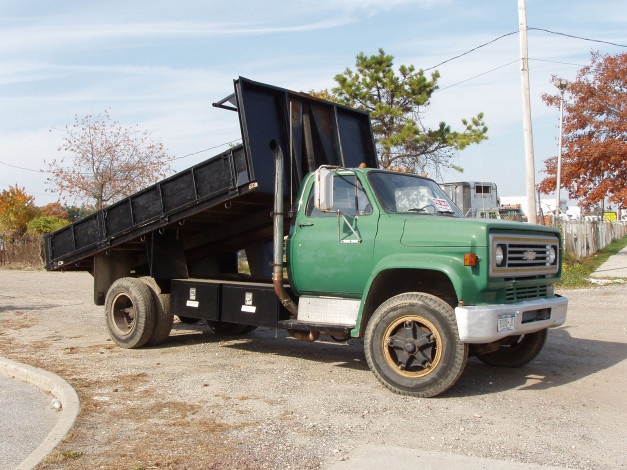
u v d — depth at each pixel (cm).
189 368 714
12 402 608
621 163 2559
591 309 1189
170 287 851
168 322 852
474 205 2589
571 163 2691
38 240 3044
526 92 1608
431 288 647
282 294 687
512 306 571
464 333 542
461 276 561
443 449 431
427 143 2570
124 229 877
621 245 3903
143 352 826
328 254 659
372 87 2503
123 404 557
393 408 535
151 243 862
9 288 1866
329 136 798
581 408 535
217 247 933
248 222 834
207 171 760
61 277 2375
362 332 622
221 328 967
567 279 1673
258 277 881
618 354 773
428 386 561
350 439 453
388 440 450
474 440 449
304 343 896
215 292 775
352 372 689
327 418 507
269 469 396
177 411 533
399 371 583
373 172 665
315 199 617
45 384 654
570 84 2638
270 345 879
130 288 846
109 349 848
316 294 683
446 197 728
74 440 457
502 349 712
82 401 568
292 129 740
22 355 800
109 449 438
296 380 647
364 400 563
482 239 557
